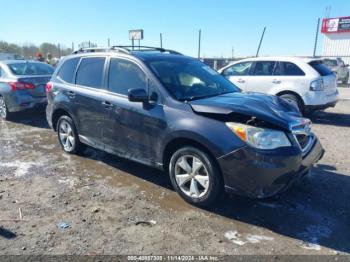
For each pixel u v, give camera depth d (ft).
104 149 16.55
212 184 12.14
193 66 16.34
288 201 13.35
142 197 13.83
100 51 17.21
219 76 16.96
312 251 10.20
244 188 11.48
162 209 12.78
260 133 11.23
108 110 15.60
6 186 14.94
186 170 12.94
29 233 11.12
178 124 12.66
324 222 11.84
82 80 17.67
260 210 12.65
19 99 27.14
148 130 13.87
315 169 16.79
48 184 15.19
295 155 11.48
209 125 11.97
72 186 14.96
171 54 16.87
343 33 88.17
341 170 16.66
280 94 28.66
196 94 14.19
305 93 27.27
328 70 28.94
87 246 10.42
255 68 30.37
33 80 27.55
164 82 13.93
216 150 11.66
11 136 23.93
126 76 15.28
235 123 11.62
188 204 13.17
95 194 14.11
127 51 15.75
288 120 11.95
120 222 11.84
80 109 17.42
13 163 18.01
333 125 27.55
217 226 11.59
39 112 30.07
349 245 10.50
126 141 15.07
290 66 28.48
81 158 18.79
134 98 13.38
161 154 13.62
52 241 10.68
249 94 14.93
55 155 19.36
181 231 11.27
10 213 12.46
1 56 96.89
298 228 11.46
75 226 11.57
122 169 17.03
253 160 11.13
